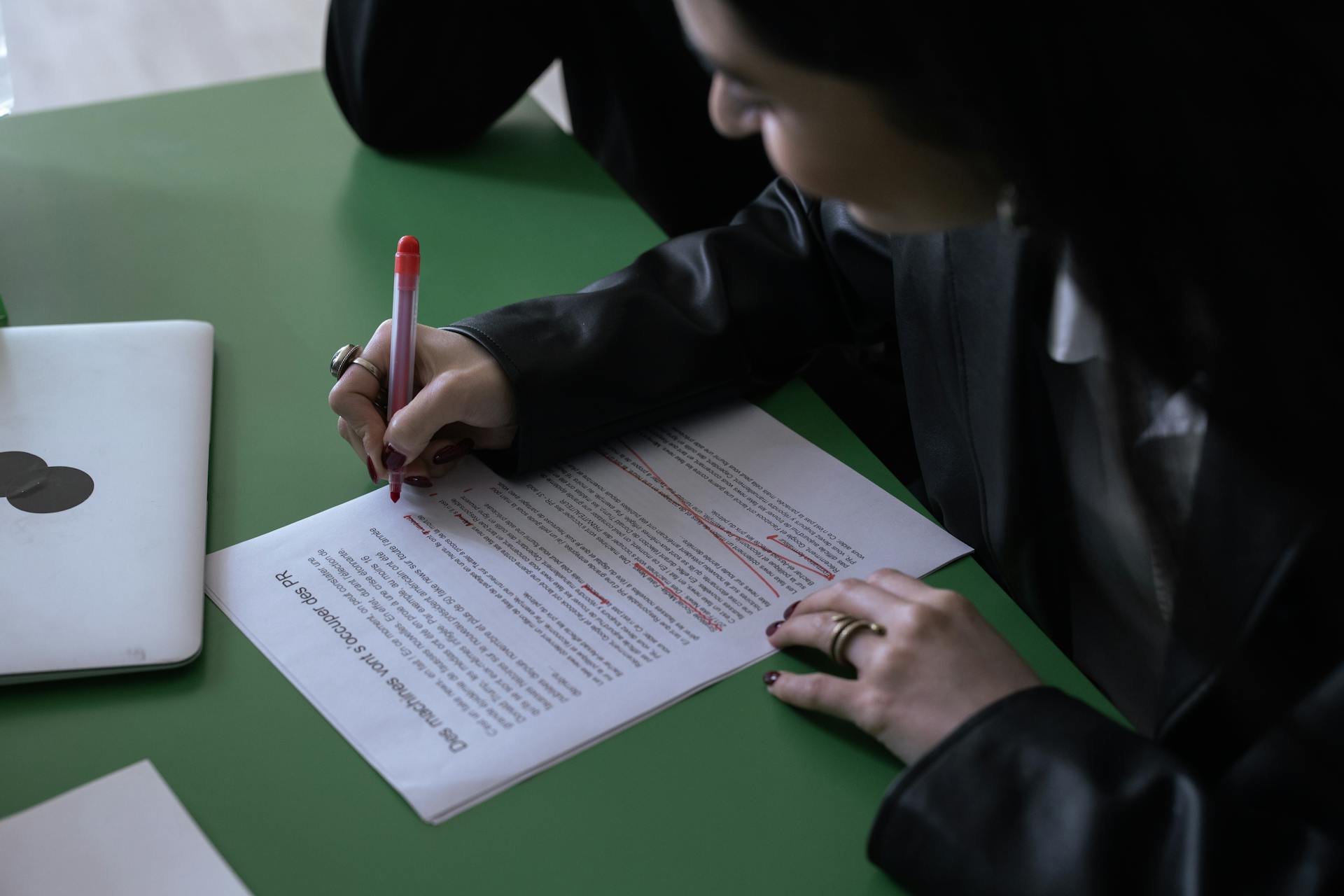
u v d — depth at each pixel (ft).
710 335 3.19
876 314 3.59
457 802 2.12
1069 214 1.69
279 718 2.27
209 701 2.29
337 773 2.18
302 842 2.06
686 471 2.98
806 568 2.69
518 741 2.24
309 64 10.85
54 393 2.88
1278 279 1.67
